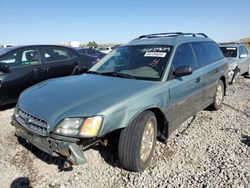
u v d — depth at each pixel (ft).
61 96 10.27
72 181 10.16
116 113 9.41
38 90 11.50
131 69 12.93
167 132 12.11
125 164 10.33
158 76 11.91
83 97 9.98
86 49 47.09
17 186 9.84
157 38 15.14
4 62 18.81
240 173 10.64
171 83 11.99
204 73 15.33
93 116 8.98
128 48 14.57
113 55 14.76
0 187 9.77
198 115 18.12
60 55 22.79
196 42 16.19
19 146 12.85
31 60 20.54
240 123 16.55
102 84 11.35
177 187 9.77
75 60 23.76
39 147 9.63
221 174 10.59
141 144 10.31
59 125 9.00
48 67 21.43
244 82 32.86
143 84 11.23
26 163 11.34
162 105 11.28
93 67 14.61
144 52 13.67
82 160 8.96
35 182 10.09
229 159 11.78
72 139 8.89
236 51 33.17
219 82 18.62
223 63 18.80
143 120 10.27
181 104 12.93
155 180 10.21
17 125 10.64
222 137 14.29
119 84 11.27
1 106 19.98
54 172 10.73
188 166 11.24
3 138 13.87
